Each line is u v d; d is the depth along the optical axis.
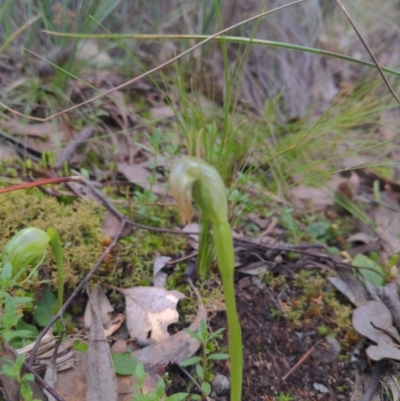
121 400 0.24
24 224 0.32
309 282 0.35
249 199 0.44
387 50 0.75
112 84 0.54
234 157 0.45
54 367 0.24
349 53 0.73
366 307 0.33
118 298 0.30
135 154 0.46
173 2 0.67
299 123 0.55
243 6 0.68
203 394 0.26
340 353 0.31
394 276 0.37
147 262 0.33
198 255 0.33
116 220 0.35
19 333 0.21
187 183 0.17
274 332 0.31
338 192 0.48
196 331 0.29
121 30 0.61
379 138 0.56
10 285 0.21
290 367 0.30
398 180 0.52
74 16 0.54
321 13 0.73
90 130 0.46
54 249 0.24
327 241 0.43
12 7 0.54
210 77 0.59
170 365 0.27
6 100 0.46
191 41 0.58
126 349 0.27
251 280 0.34
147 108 0.53
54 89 0.49
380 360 0.30
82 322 0.29
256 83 0.62
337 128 0.52
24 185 0.26
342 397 0.29
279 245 0.36
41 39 0.55
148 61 0.59
